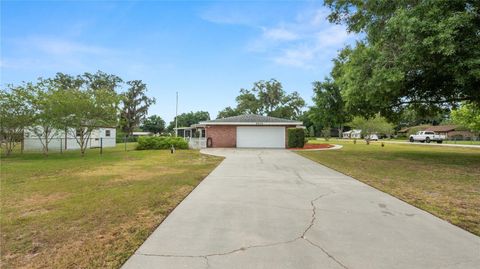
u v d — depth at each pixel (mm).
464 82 9461
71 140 25969
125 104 49000
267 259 3055
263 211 4918
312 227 4086
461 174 9375
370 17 12367
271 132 26344
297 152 19672
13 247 3482
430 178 8547
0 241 3678
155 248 3381
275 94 51031
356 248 3344
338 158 15008
